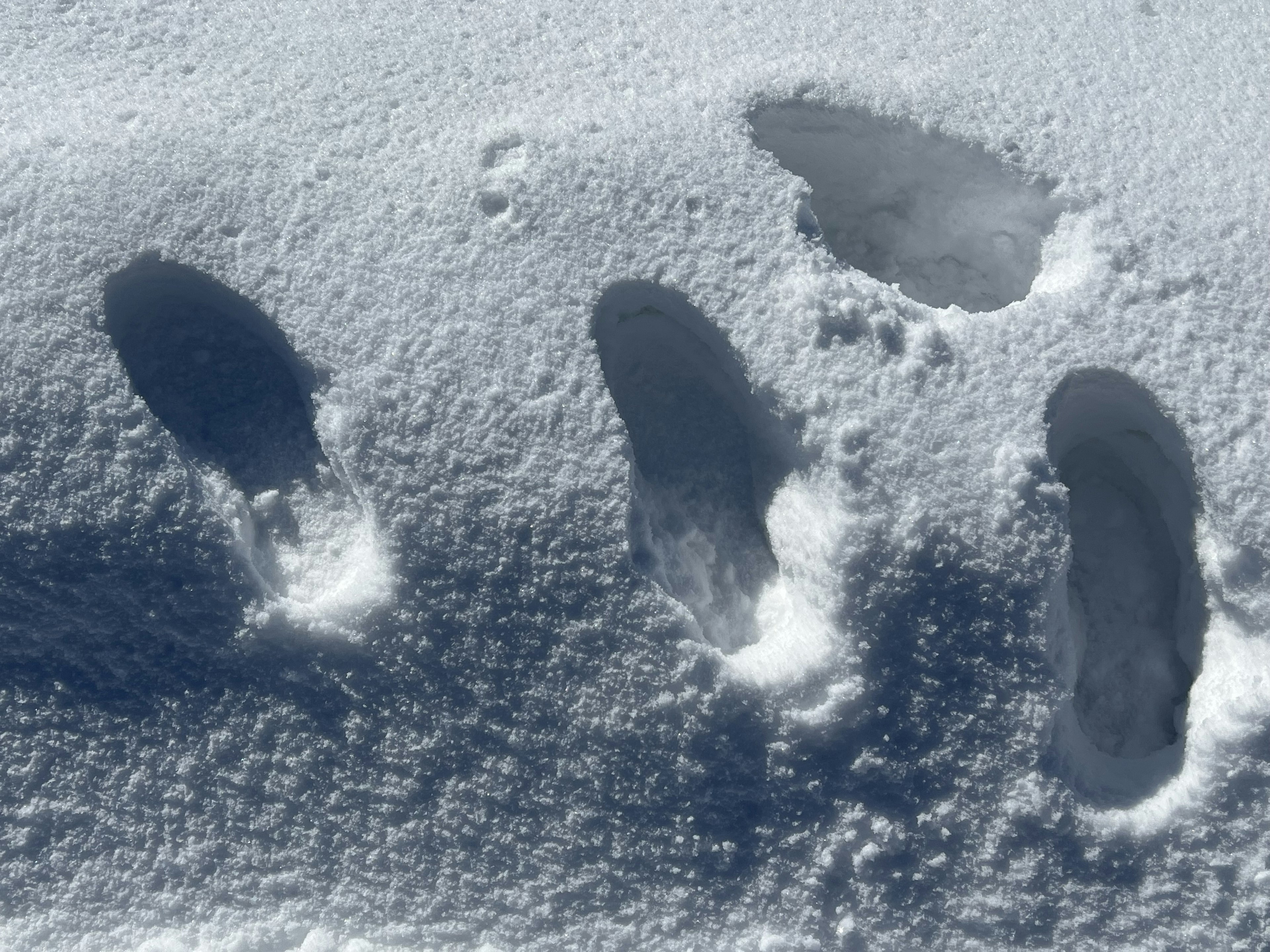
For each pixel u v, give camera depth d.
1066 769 2.13
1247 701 2.04
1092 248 2.38
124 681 2.15
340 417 2.12
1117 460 2.49
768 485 2.32
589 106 2.49
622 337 2.38
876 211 2.73
